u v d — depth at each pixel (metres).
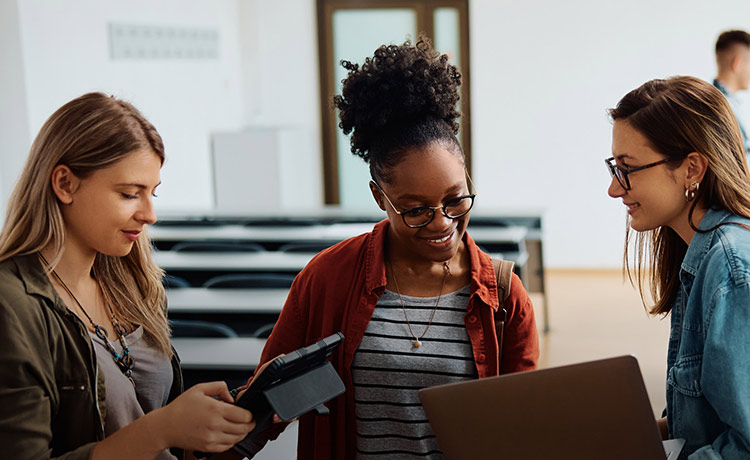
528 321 1.48
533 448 1.20
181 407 1.18
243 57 8.50
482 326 1.42
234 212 5.80
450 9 8.01
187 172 7.39
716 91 1.35
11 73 5.54
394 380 1.42
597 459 1.20
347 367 1.44
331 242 5.05
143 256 1.48
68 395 1.24
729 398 1.21
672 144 1.33
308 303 1.52
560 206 7.82
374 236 1.50
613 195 1.43
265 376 1.16
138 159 1.27
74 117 1.25
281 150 7.74
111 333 1.41
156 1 6.92
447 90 1.36
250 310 3.98
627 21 7.41
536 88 7.71
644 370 4.89
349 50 8.31
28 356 1.15
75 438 1.25
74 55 5.98
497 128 7.86
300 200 8.26
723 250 1.28
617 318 6.16
